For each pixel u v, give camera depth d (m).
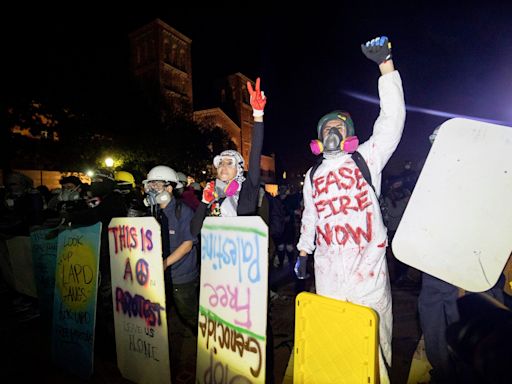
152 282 2.53
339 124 2.14
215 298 2.25
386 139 1.99
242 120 47.22
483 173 1.64
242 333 2.06
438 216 1.74
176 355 3.21
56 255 3.60
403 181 4.64
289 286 5.60
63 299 3.14
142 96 20.70
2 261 5.14
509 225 1.59
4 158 14.16
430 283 2.27
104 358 3.30
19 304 4.78
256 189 2.45
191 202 5.38
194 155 26.42
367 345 1.55
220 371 2.20
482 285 1.64
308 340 1.79
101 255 3.51
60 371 3.12
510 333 0.88
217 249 2.24
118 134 19.02
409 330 3.60
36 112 14.62
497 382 0.83
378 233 2.02
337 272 2.06
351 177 2.05
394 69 2.01
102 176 3.81
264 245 1.96
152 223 2.50
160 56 36.34
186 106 30.45
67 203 5.41
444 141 1.73
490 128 1.64
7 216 5.38
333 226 2.08
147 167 18.81
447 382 2.22
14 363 3.32
